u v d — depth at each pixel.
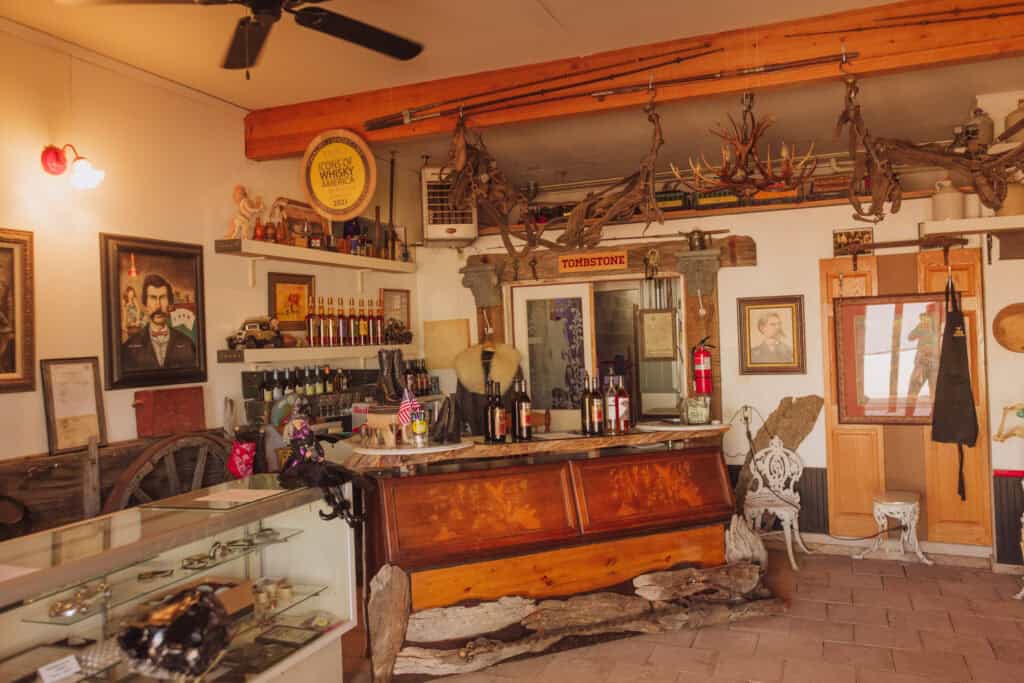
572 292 6.71
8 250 3.70
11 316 3.71
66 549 2.39
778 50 4.18
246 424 5.10
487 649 3.80
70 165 4.02
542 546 4.05
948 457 5.62
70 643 2.49
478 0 3.75
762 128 4.35
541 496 4.18
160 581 2.72
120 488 3.98
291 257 5.27
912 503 5.33
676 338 6.50
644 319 6.59
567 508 4.21
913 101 5.46
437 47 4.31
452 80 4.82
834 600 4.78
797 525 5.79
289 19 3.78
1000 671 3.68
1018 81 5.03
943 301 5.63
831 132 6.28
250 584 2.94
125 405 4.31
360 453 3.99
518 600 3.95
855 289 5.86
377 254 6.46
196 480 4.48
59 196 3.98
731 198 6.17
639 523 4.34
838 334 5.89
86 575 2.27
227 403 4.92
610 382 4.65
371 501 3.94
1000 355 5.33
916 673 3.68
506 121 4.72
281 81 4.75
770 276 6.08
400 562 3.74
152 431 4.43
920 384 5.70
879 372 5.80
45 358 3.89
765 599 4.52
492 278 6.79
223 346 4.99
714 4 3.89
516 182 7.75
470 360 6.57
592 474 4.34
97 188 4.19
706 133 6.14
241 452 4.44
